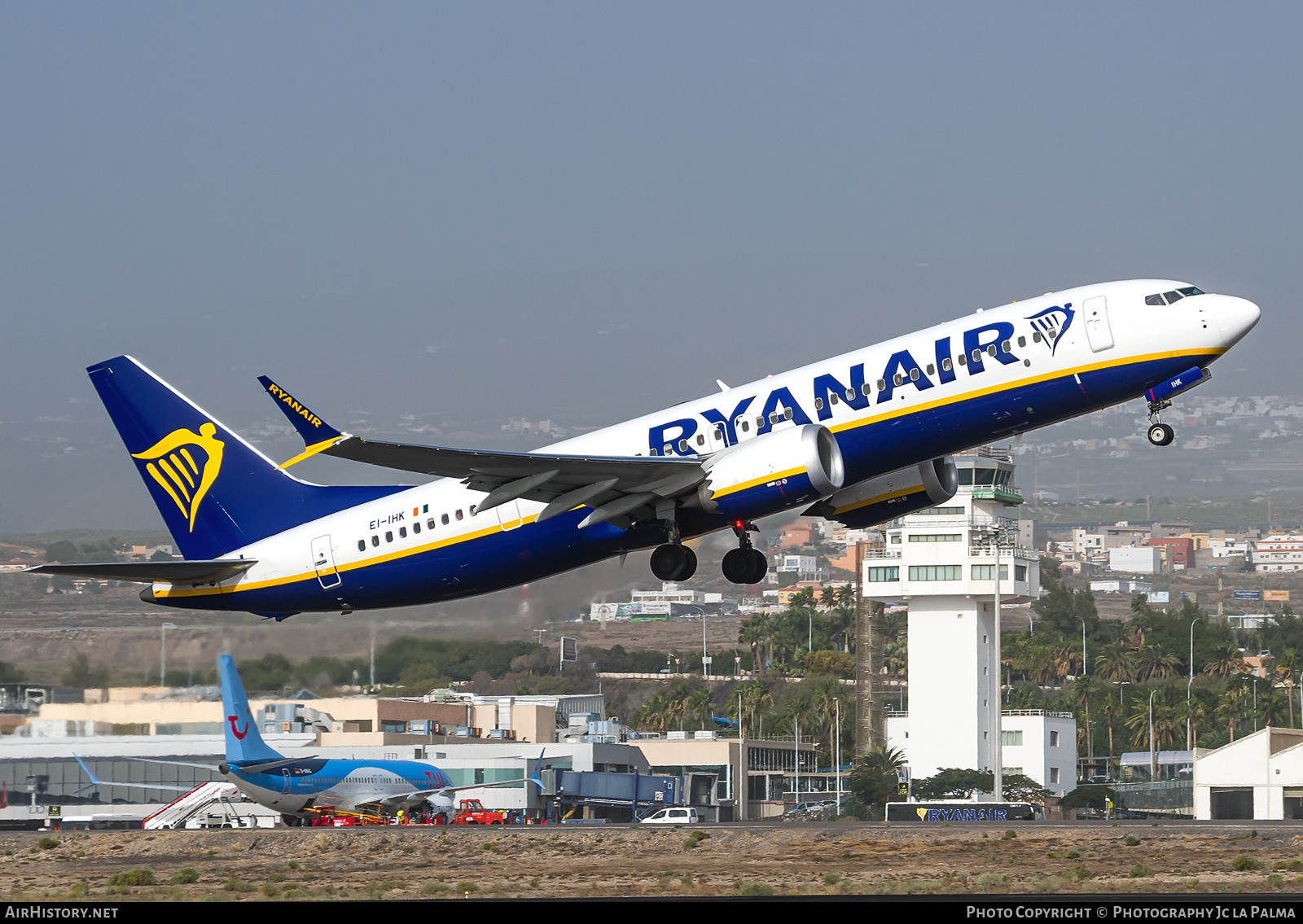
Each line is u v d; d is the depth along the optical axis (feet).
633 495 467.93
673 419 475.72
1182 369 443.73
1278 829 485.97
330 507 508.53
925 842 465.06
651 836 490.90
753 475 448.65
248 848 494.18
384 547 495.00
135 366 517.96
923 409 452.76
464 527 486.79
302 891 360.89
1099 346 445.37
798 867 400.67
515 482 463.42
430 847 485.97
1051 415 455.63
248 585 508.53
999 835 475.72
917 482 492.13
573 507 468.34
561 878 379.76
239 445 513.86
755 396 471.21
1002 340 451.53
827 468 452.76
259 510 511.81
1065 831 486.79
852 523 504.84
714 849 466.29
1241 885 332.19
